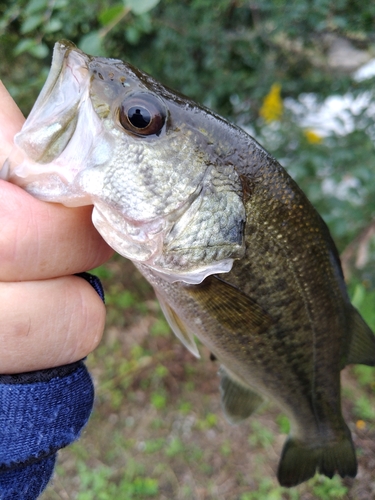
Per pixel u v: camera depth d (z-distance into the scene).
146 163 0.10
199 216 0.11
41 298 0.09
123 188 0.10
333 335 0.15
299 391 0.15
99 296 0.10
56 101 0.09
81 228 0.09
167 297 0.13
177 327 0.14
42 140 0.09
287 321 0.13
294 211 0.12
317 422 0.17
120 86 0.10
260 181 0.12
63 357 0.09
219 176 0.11
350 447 0.17
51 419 0.09
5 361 0.09
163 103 0.10
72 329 0.09
